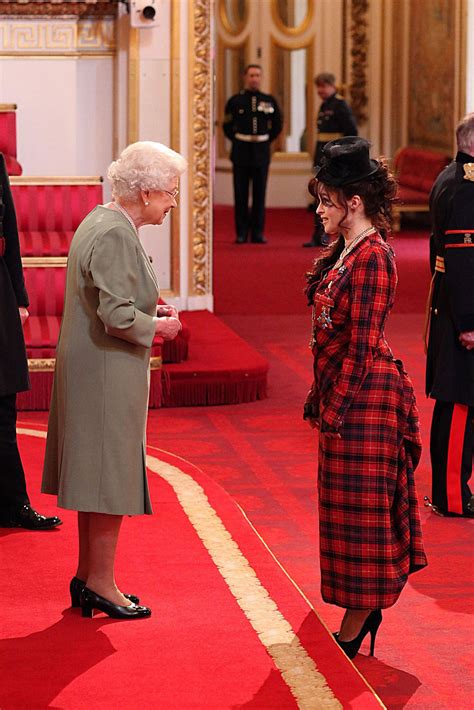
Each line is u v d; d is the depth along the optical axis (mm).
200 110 14984
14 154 13438
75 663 5895
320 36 30547
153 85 14773
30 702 5465
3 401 7965
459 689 5969
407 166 28203
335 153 5906
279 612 6574
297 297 18562
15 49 14859
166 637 6227
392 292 5926
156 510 8414
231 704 5457
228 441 10766
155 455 9953
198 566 7309
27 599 6773
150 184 6133
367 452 5984
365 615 6234
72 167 15172
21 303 8055
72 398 6238
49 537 7859
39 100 15008
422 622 6828
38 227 12523
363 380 5969
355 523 6043
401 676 6117
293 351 14812
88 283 6184
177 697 5520
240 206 24578
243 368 12195
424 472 9836
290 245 24438
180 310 15406
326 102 24250
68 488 6246
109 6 14773
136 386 6270
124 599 6531
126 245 6113
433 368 8812
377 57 30219
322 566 6203
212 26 14883
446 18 25906
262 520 8602
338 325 5984
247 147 24172
